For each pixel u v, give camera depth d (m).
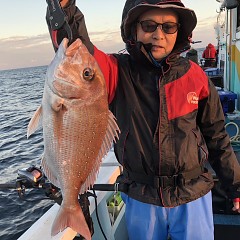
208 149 0.88
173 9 0.74
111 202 1.18
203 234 0.80
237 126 1.60
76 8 0.69
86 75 0.63
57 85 0.63
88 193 0.84
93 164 0.67
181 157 0.75
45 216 0.92
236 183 0.86
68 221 0.66
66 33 0.66
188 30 0.78
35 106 10.68
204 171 0.82
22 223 2.58
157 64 0.75
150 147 0.75
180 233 0.80
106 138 0.67
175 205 0.77
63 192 0.67
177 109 0.75
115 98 0.78
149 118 0.75
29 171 0.85
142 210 0.81
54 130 0.65
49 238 0.81
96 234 1.02
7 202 2.92
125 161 0.78
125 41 0.81
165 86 0.76
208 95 0.80
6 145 5.63
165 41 0.76
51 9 0.64
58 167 0.66
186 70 0.78
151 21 0.75
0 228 2.53
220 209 1.21
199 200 0.80
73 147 0.65
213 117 0.83
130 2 0.80
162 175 0.76
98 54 0.73
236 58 2.05
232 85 2.14
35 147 5.28
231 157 0.85
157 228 0.81
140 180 0.78
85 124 0.65
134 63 0.78
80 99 0.64
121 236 1.19
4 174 3.98
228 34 2.22
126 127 0.76
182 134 0.75
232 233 1.12
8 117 8.80
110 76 0.76
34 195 2.95
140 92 0.76
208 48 4.43
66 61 0.62
